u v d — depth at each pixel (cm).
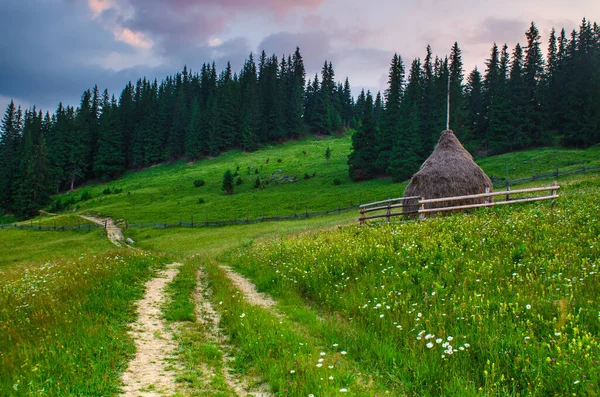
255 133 13525
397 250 1198
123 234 6097
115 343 703
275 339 705
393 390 530
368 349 658
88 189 12019
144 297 1085
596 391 442
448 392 497
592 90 7712
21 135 14388
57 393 511
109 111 14262
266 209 6762
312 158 11288
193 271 1565
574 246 955
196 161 12862
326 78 16662
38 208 9919
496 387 483
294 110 14738
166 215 7231
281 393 516
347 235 1741
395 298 834
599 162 5291
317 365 558
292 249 1680
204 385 566
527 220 1318
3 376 553
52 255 4441
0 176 11350
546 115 8356
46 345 654
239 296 1092
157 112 14088
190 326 850
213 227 5809
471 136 8681
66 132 12888
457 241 1193
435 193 2150
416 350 612
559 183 3847
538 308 664
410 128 7719
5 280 1377
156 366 636
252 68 17375
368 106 9025
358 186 7931
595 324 589
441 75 9112
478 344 589
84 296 966
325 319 854
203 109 14838
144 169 13350
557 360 504
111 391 538
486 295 760
